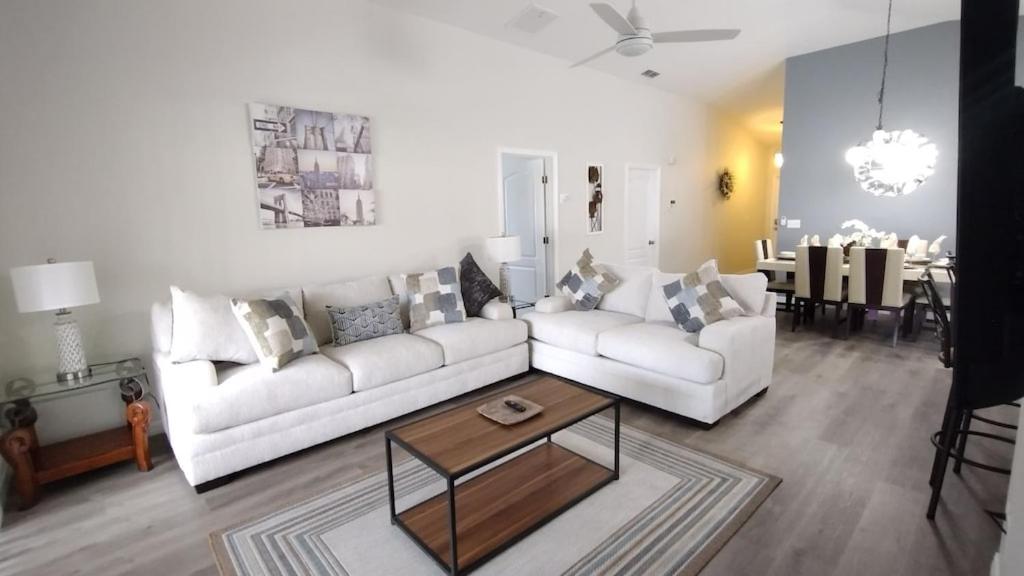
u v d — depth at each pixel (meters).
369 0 3.87
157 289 3.11
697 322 3.25
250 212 3.42
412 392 3.14
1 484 2.38
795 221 6.23
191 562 1.94
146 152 3.00
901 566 1.79
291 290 3.32
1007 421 2.92
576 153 5.71
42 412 2.82
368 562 1.90
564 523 2.08
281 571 1.87
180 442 2.45
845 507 2.15
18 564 1.95
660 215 7.06
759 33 5.27
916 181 4.79
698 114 7.46
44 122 2.68
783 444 2.72
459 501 2.20
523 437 2.00
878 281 4.50
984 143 1.07
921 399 3.30
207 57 3.16
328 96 3.71
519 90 5.04
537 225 5.64
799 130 6.07
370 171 3.97
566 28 4.69
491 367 3.59
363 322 3.36
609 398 2.36
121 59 2.88
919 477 2.37
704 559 1.85
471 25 4.43
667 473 2.44
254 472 2.60
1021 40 4.55
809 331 5.18
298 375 2.67
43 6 2.63
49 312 2.78
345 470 2.60
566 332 3.62
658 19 4.68
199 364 2.57
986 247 1.14
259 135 3.38
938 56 5.13
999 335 1.18
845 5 4.71
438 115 4.40
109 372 2.73
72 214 2.80
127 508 2.31
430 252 4.46
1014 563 1.22
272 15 3.40
